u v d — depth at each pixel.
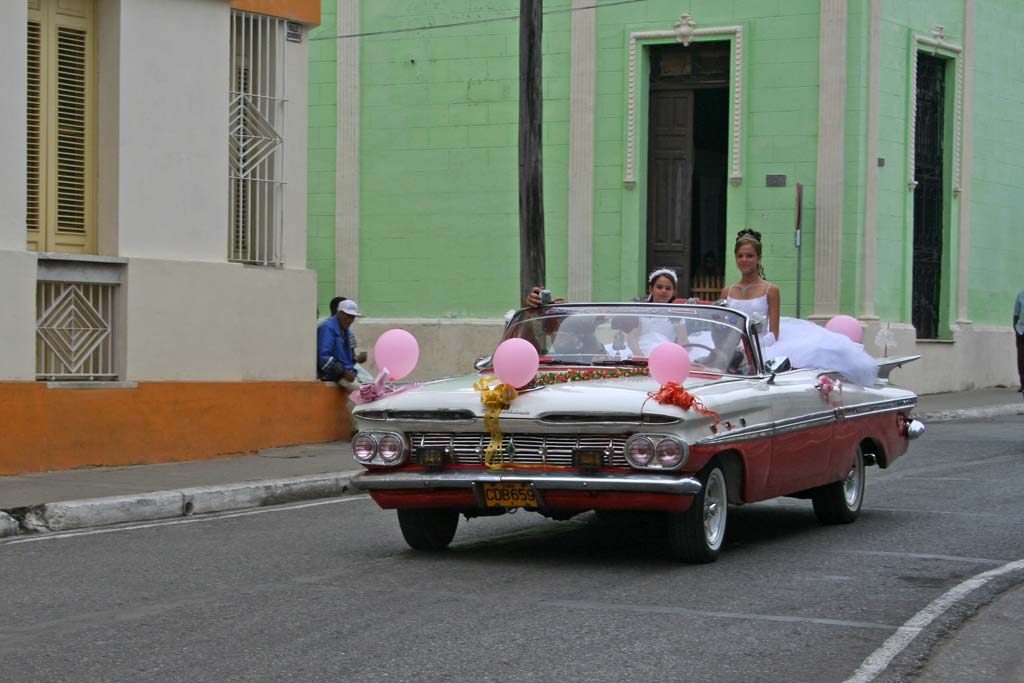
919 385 27.67
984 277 30.30
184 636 7.47
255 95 17.59
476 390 9.41
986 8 29.69
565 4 27.52
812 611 8.18
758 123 26.22
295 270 17.80
